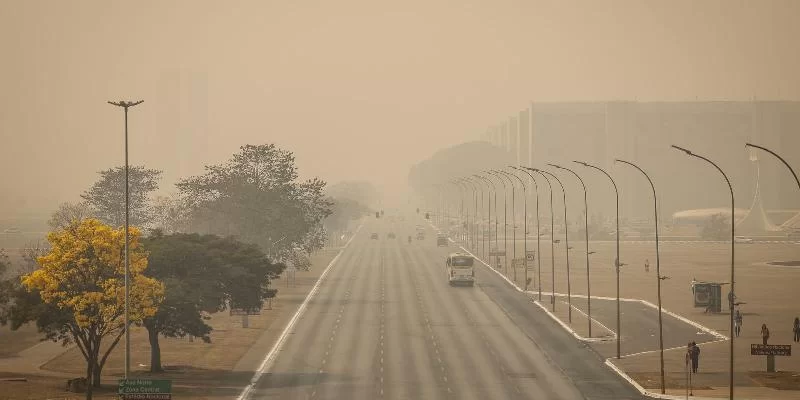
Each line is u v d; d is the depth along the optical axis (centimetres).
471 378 13300
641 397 11962
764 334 15138
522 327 18338
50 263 12300
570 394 12156
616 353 15425
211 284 14275
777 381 12925
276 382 12950
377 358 14975
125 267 11806
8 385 12375
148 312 12469
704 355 15112
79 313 12025
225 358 15000
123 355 15250
